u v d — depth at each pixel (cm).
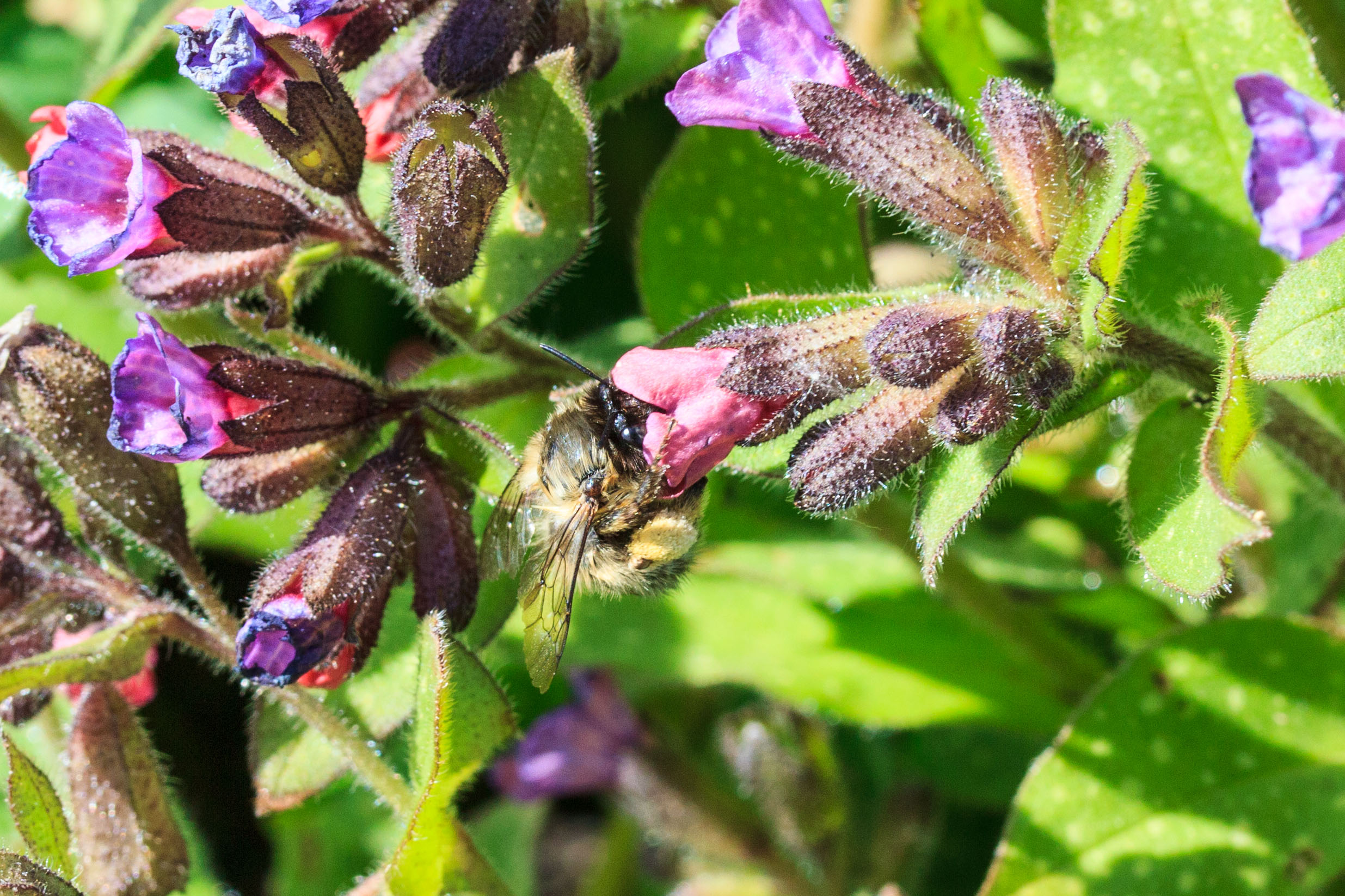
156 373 23
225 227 23
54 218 23
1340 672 24
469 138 23
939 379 22
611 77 25
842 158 23
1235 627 25
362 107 24
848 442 22
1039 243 23
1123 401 23
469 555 23
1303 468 24
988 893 25
